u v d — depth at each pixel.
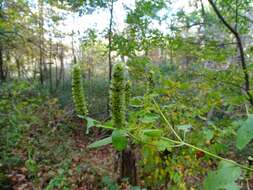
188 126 1.46
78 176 6.28
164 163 2.22
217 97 2.26
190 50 4.07
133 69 2.12
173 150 2.10
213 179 0.86
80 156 7.62
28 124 7.89
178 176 2.14
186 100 2.46
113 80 1.04
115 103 1.04
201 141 1.77
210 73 3.25
